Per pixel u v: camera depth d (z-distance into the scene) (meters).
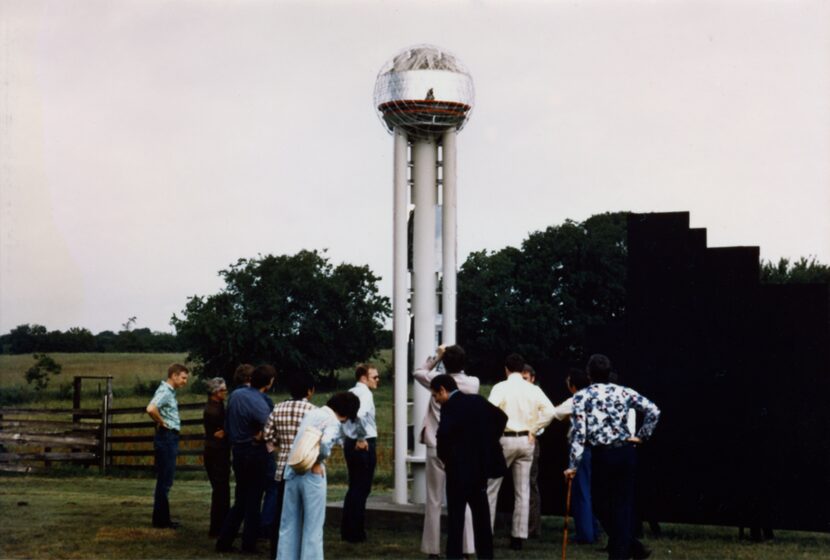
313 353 66.75
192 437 19.20
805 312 11.03
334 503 12.01
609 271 66.25
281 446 8.96
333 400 8.45
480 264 69.00
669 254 11.50
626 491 8.68
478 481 8.92
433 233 12.03
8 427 19.72
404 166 11.95
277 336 65.38
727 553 10.18
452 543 8.87
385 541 10.58
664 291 11.50
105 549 9.90
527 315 65.75
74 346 55.50
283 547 8.29
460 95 11.75
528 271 67.12
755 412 11.12
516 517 10.17
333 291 67.31
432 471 9.63
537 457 11.02
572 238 66.62
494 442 9.00
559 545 10.51
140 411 19.48
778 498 10.99
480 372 63.22
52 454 18.98
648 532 11.79
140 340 64.62
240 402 9.78
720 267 11.33
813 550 10.47
